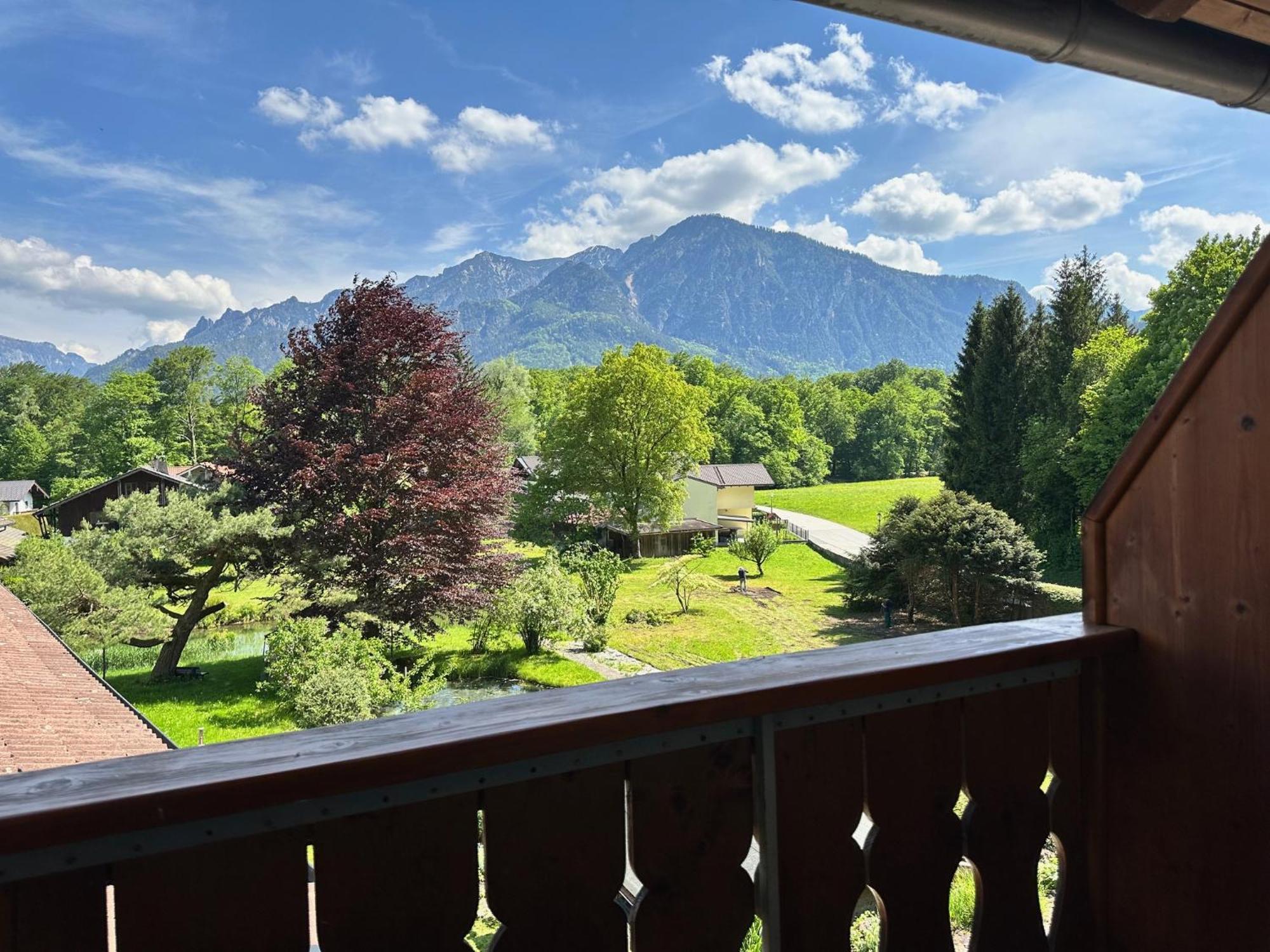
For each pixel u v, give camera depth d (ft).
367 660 54.49
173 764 2.47
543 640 78.84
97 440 155.22
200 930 2.46
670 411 127.44
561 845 3.03
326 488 72.69
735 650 74.95
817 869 3.59
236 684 65.00
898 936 3.85
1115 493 4.54
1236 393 3.98
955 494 78.84
